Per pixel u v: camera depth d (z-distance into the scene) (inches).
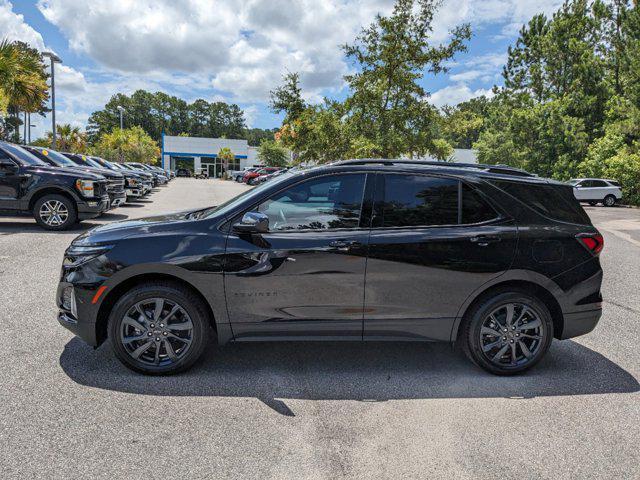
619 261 370.3
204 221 140.8
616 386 142.6
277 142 2390.5
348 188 142.6
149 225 142.8
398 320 141.3
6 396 124.0
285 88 773.9
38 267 265.6
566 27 1497.3
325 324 140.0
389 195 142.7
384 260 138.4
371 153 646.5
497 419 121.3
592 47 1501.0
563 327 148.3
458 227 142.6
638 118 1133.7
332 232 139.7
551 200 148.8
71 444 104.3
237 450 104.5
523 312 144.8
